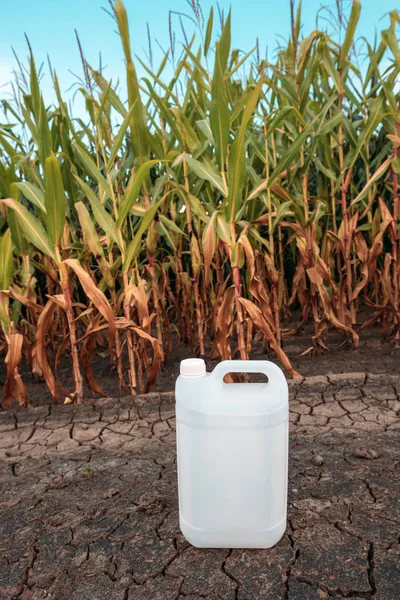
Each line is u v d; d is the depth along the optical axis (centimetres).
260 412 141
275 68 334
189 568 144
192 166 285
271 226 339
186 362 147
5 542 164
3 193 310
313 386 304
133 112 285
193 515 150
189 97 344
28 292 336
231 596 132
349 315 388
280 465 147
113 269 299
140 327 322
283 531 154
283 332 421
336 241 388
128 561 150
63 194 261
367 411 264
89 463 223
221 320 302
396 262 380
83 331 432
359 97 395
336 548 149
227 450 144
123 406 292
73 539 162
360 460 208
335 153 410
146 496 183
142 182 293
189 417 144
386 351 375
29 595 138
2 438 260
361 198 367
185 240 458
